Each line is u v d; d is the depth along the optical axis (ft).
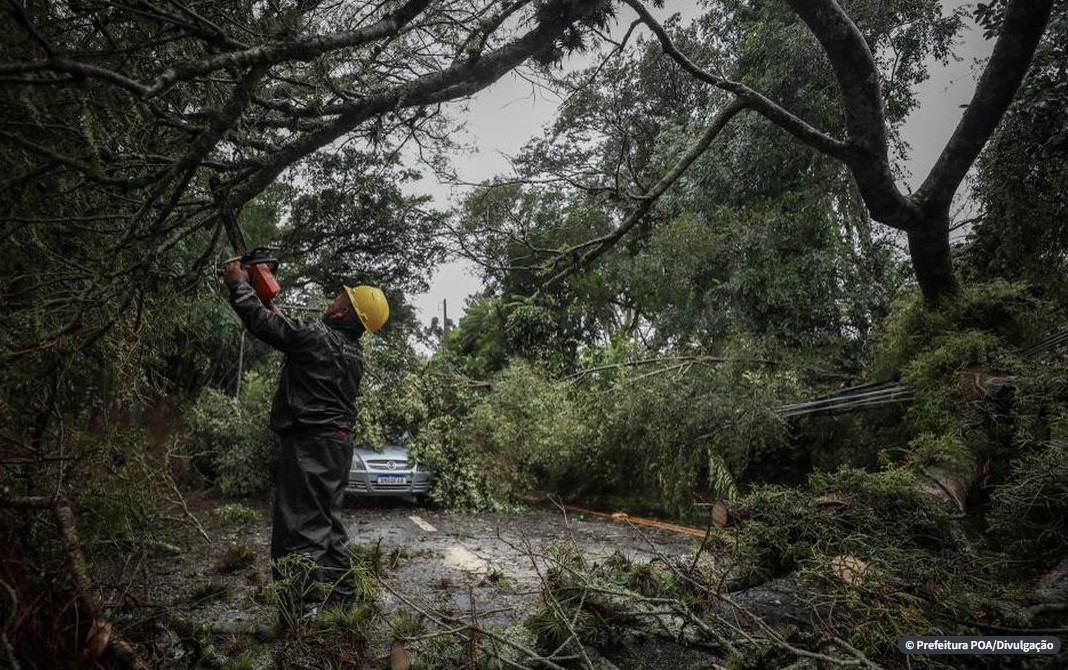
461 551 18.12
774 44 39.58
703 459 25.96
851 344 37.14
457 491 28.27
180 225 9.71
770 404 25.71
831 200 39.45
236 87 8.28
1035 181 23.40
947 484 14.78
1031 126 23.17
